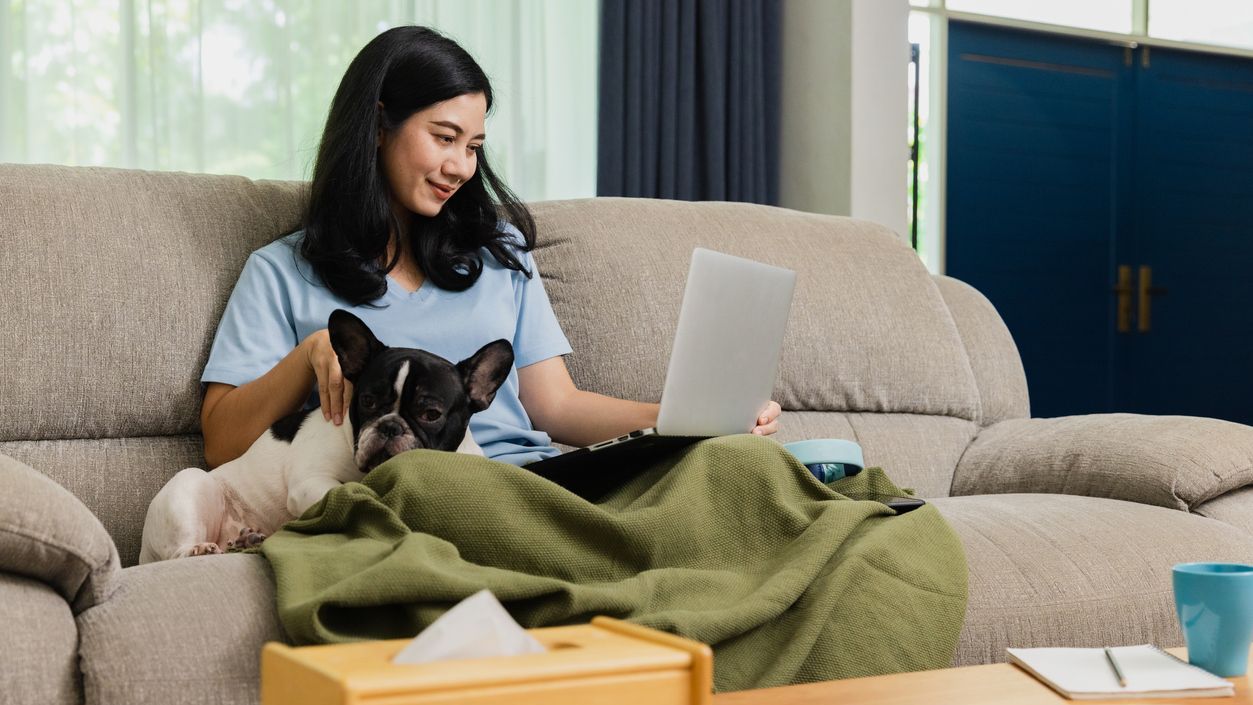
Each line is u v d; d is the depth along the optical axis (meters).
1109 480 1.99
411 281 1.88
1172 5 5.98
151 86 3.84
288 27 4.02
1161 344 5.98
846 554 1.44
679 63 4.55
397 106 1.83
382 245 1.83
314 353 1.61
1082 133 5.83
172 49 3.88
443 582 1.18
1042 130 5.75
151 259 1.80
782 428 2.23
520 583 1.21
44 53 3.74
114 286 1.76
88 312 1.73
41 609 1.14
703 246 2.27
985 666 1.12
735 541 1.47
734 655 1.31
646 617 1.24
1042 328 5.75
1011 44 5.68
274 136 4.02
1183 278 6.03
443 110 1.83
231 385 1.73
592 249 2.17
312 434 1.60
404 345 1.80
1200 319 6.06
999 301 5.67
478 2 4.29
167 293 1.79
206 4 3.92
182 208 1.88
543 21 4.39
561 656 0.71
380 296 1.81
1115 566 1.68
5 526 1.12
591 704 0.69
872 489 1.75
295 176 4.04
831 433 2.26
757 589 1.37
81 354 1.71
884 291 2.42
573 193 4.51
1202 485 1.88
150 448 1.77
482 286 1.91
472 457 1.40
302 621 1.14
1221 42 6.08
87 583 1.19
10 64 3.69
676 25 4.53
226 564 1.31
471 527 1.33
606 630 0.82
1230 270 6.13
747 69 4.62
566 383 1.98
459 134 1.86
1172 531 1.78
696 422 1.57
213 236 1.88
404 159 1.83
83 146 3.79
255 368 1.73
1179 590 1.11
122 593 1.24
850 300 2.37
